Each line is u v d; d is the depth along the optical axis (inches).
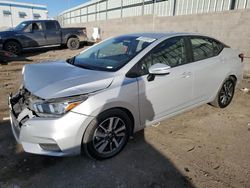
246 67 327.6
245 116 171.8
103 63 127.0
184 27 423.8
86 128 102.3
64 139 97.2
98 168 108.4
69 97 97.6
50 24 514.6
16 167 107.1
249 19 314.7
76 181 99.8
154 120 130.8
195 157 119.6
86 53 151.9
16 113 112.3
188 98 146.3
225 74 170.1
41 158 114.0
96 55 142.0
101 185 98.1
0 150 119.4
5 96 204.7
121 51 134.6
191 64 144.0
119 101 107.7
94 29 834.2
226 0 378.9
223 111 179.6
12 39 455.8
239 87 246.4
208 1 410.3
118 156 117.7
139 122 122.6
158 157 118.2
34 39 489.4
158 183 100.3
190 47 147.2
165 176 104.7
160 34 143.7
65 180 100.1
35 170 105.7
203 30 384.5
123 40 146.3
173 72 132.1
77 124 98.0
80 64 133.6
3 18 1565.0
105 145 111.7
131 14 697.6
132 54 124.8
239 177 105.9
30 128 97.7
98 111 102.0
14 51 461.7
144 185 99.0
